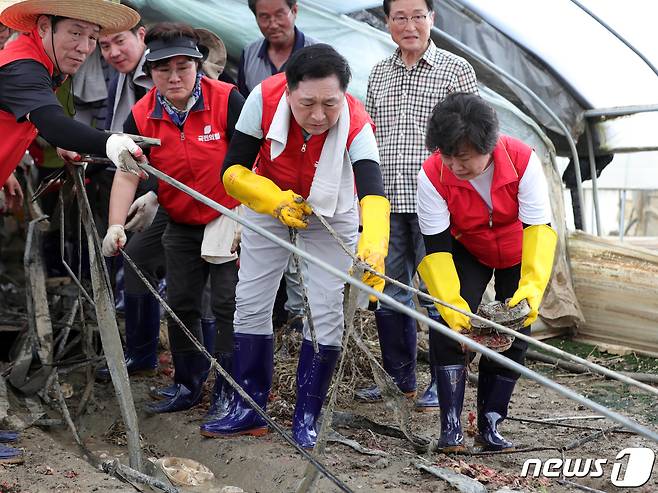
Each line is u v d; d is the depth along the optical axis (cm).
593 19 768
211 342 589
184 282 546
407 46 566
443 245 453
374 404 582
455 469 445
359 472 446
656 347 721
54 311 664
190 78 508
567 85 818
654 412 574
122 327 661
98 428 550
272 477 452
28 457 464
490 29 801
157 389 580
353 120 443
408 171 568
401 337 576
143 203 562
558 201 770
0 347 663
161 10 737
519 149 441
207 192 523
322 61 411
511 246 459
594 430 524
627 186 920
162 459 477
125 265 596
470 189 443
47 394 562
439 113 415
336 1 742
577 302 760
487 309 426
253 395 500
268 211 433
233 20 733
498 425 513
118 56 612
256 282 484
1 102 452
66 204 542
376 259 408
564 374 675
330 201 448
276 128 436
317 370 480
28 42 457
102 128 693
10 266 852
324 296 473
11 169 480
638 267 734
